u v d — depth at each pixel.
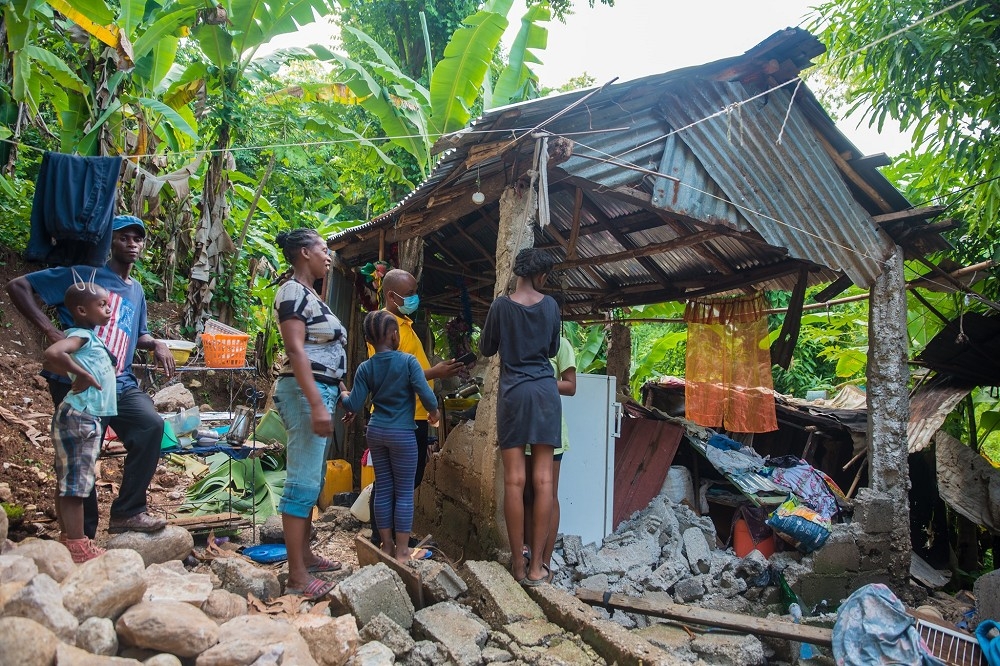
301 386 3.21
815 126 5.10
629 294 8.22
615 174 4.30
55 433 3.19
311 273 3.55
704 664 3.28
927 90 5.21
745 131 4.79
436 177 4.48
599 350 11.79
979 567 6.74
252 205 9.70
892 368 5.28
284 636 2.64
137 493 3.53
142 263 9.20
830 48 5.80
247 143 8.92
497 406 3.94
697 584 4.39
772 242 4.89
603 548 4.70
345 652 2.76
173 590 2.82
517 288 3.93
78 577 2.51
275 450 5.82
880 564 4.85
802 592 4.47
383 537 3.96
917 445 6.08
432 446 5.88
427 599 3.60
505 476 3.73
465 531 4.48
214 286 8.70
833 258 5.18
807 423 7.46
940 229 5.30
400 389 3.98
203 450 4.33
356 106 12.78
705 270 7.09
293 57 9.43
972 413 7.38
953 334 6.27
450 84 8.95
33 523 3.91
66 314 3.48
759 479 5.18
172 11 7.29
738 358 6.96
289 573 3.44
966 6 5.18
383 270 5.97
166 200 8.97
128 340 3.62
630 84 4.16
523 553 3.76
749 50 4.47
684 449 6.06
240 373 8.41
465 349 6.78
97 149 7.28
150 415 3.56
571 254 5.52
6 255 7.27
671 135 4.46
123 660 2.18
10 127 6.64
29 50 6.40
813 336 10.89
